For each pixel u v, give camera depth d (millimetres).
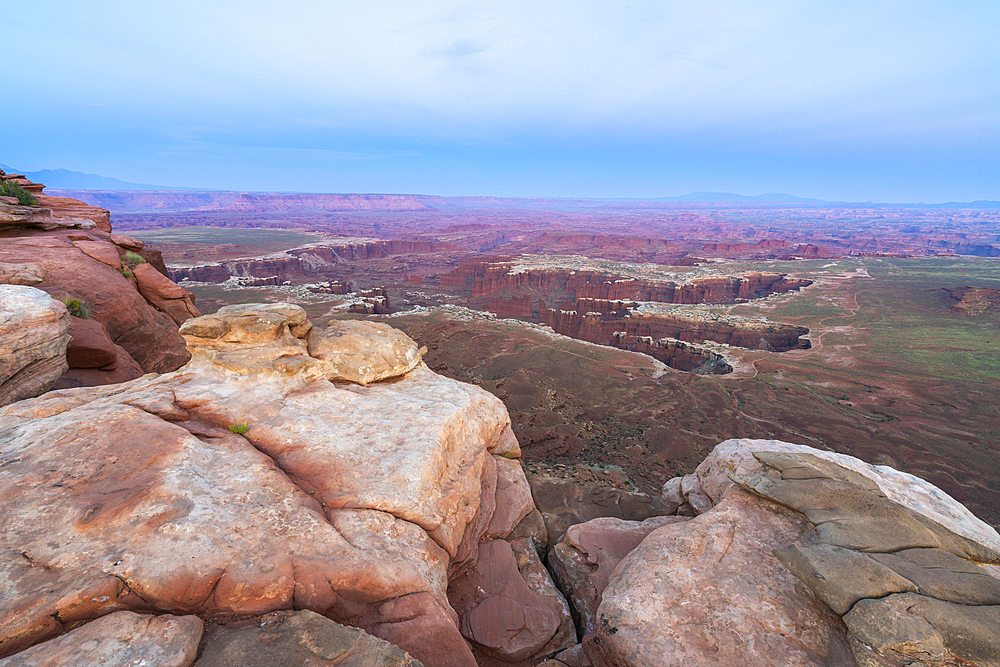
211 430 9211
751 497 9562
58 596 5012
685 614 7258
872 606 6230
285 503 7324
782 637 6684
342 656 5160
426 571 7359
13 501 6258
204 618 5496
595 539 11305
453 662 6066
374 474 8625
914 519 7898
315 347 12750
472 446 11672
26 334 13203
